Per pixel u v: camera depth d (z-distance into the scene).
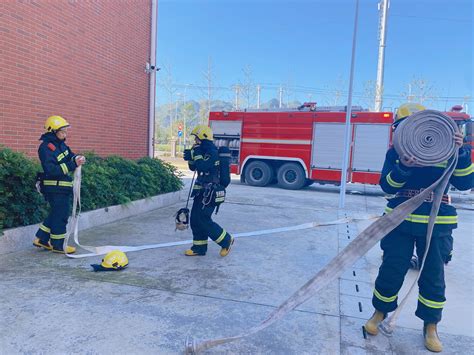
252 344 2.56
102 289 3.39
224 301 3.23
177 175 9.52
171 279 3.71
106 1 7.75
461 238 6.01
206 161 4.19
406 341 2.71
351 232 6.08
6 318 2.76
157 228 5.89
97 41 7.55
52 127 4.16
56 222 4.33
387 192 2.64
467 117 10.52
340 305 3.27
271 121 12.52
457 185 2.52
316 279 2.30
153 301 3.17
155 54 9.73
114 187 6.52
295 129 12.19
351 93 8.20
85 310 2.95
